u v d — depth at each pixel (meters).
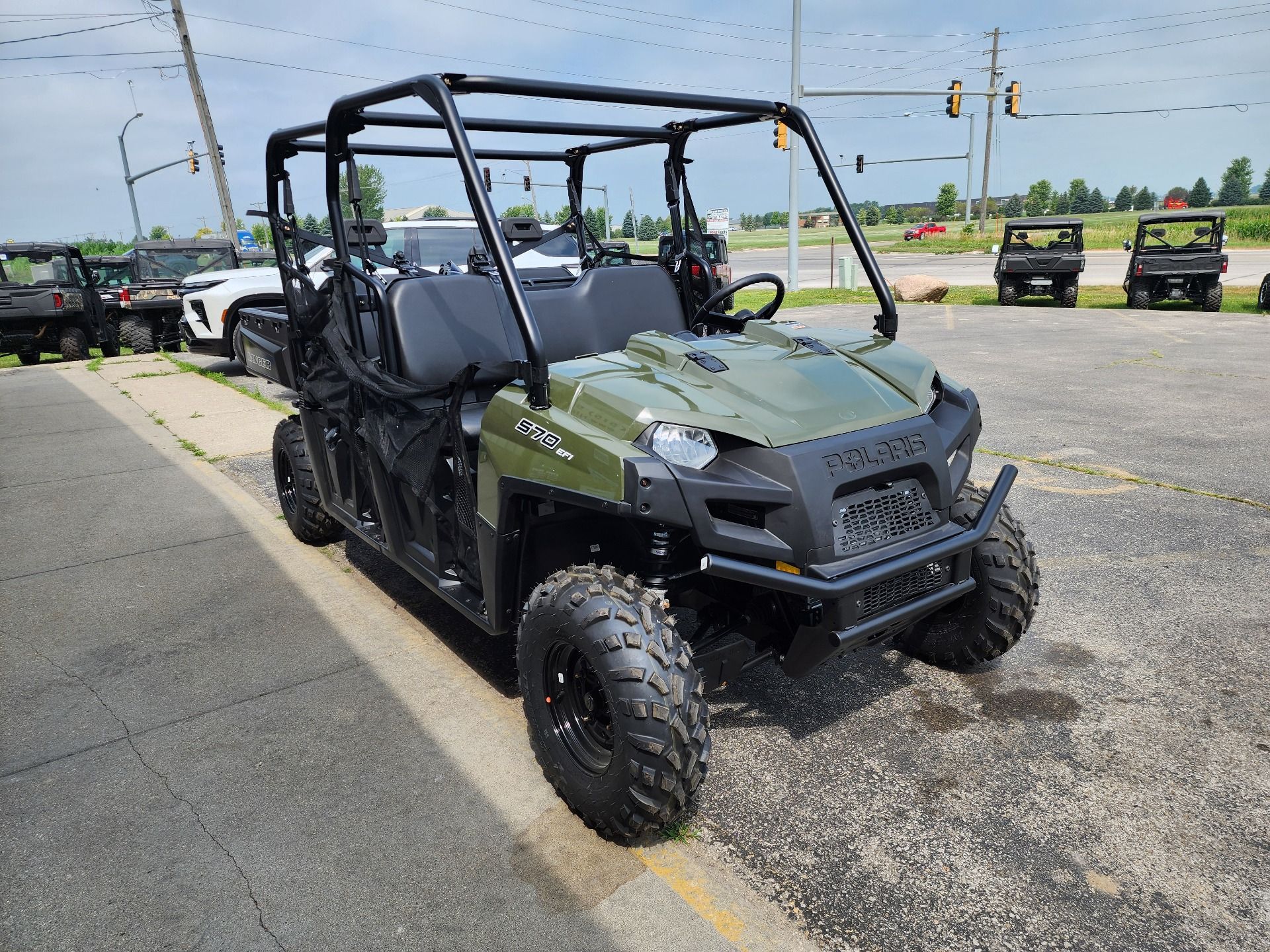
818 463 2.42
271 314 4.91
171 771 2.84
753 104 3.21
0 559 4.81
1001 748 2.90
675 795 2.25
